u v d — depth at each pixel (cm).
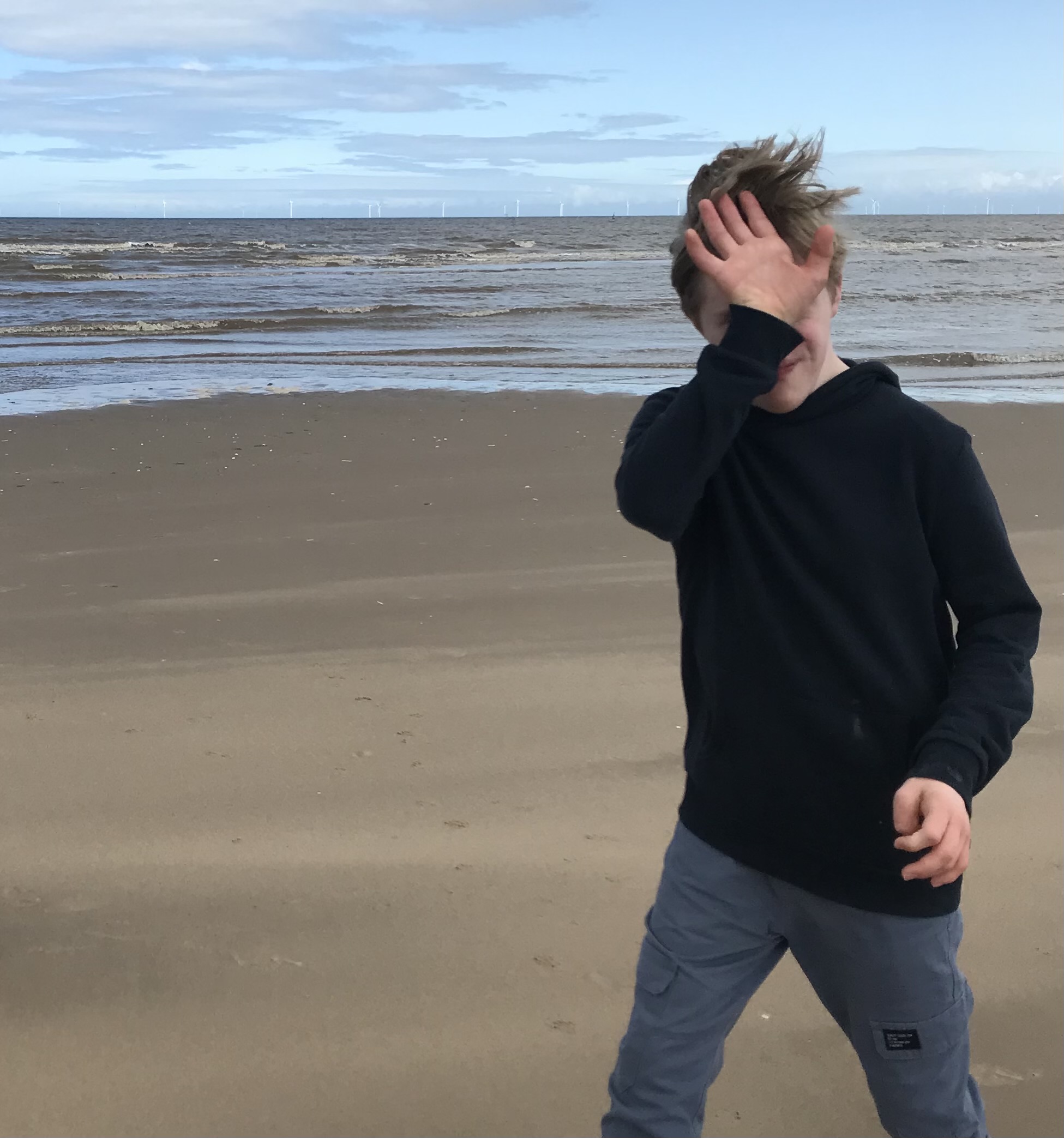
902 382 1331
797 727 161
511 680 434
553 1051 239
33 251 4891
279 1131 218
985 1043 242
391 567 580
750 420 165
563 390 1208
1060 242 7350
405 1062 236
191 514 690
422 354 1616
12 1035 243
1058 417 1016
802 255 155
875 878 161
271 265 4266
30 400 1127
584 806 341
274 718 400
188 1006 252
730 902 169
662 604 521
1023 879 304
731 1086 231
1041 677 434
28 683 430
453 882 300
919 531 159
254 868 306
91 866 307
